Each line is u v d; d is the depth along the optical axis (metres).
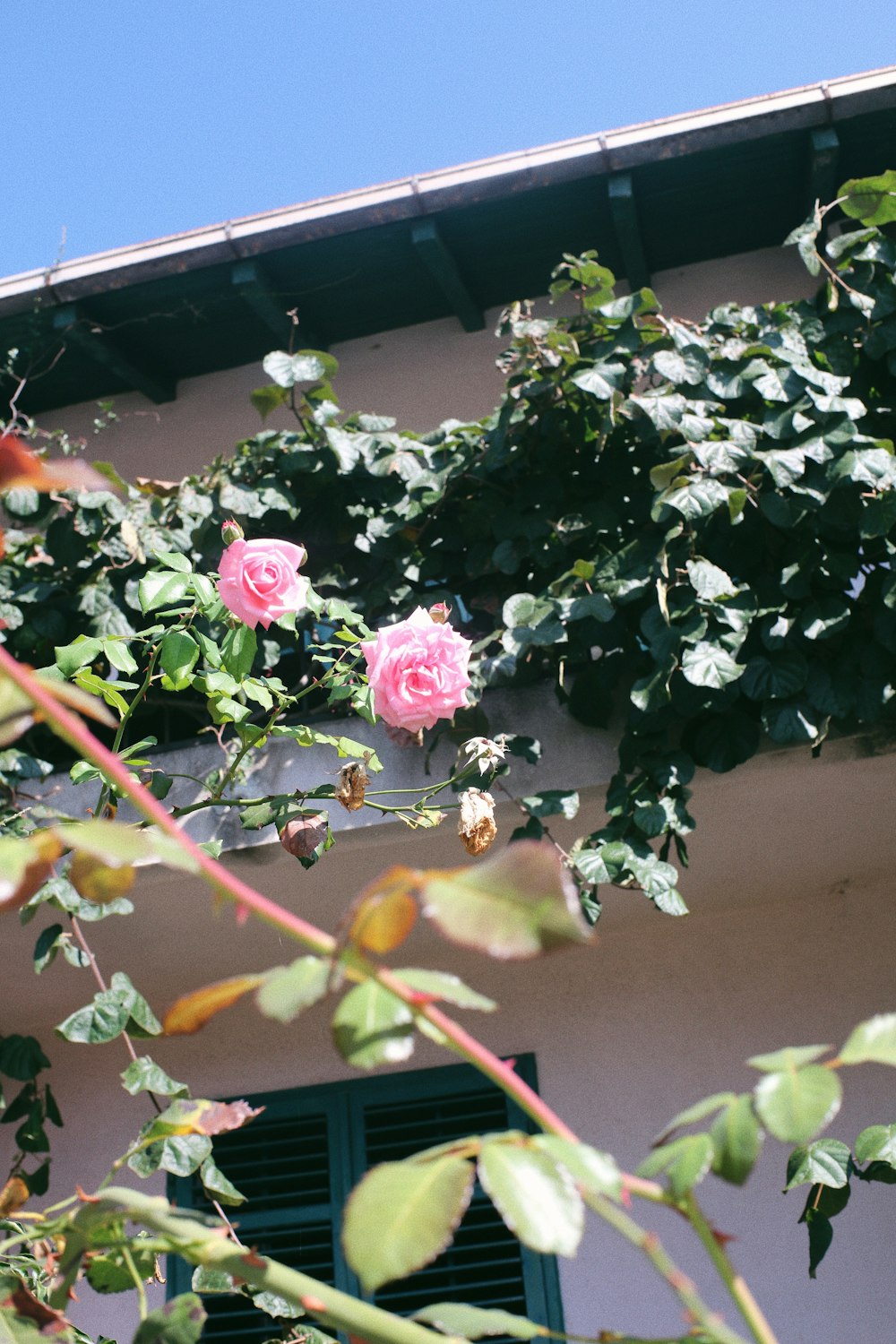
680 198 4.43
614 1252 3.90
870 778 3.47
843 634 3.33
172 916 3.95
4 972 4.21
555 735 3.54
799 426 3.41
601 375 3.55
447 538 3.86
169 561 2.60
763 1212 3.89
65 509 3.96
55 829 0.61
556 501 3.68
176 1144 1.52
